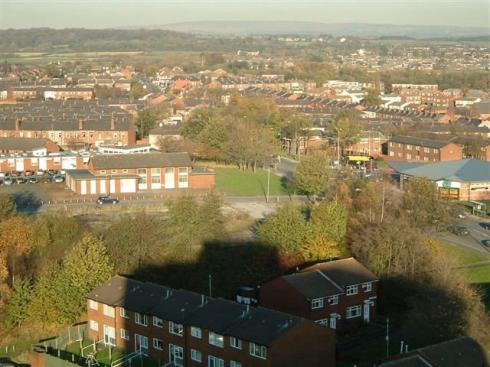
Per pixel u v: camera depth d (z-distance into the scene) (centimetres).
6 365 8944
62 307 9900
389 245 10994
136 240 11506
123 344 9281
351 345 9362
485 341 8838
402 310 10475
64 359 8850
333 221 11919
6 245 11131
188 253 11600
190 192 16538
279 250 11544
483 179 16888
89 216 13912
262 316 8331
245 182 17950
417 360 7100
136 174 16812
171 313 8806
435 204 13450
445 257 11231
